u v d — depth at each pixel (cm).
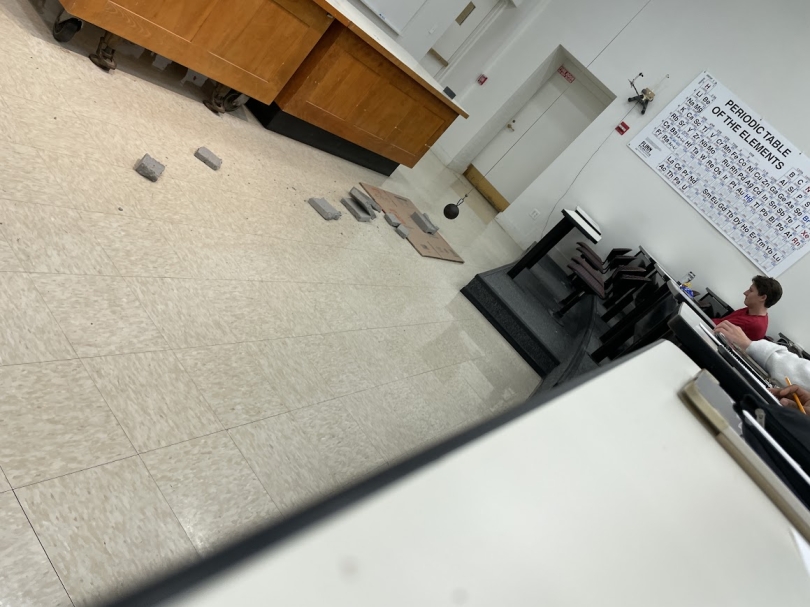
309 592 29
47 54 265
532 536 44
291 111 392
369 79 416
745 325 411
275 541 30
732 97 612
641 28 654
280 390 216
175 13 284
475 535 40
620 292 620
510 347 434
